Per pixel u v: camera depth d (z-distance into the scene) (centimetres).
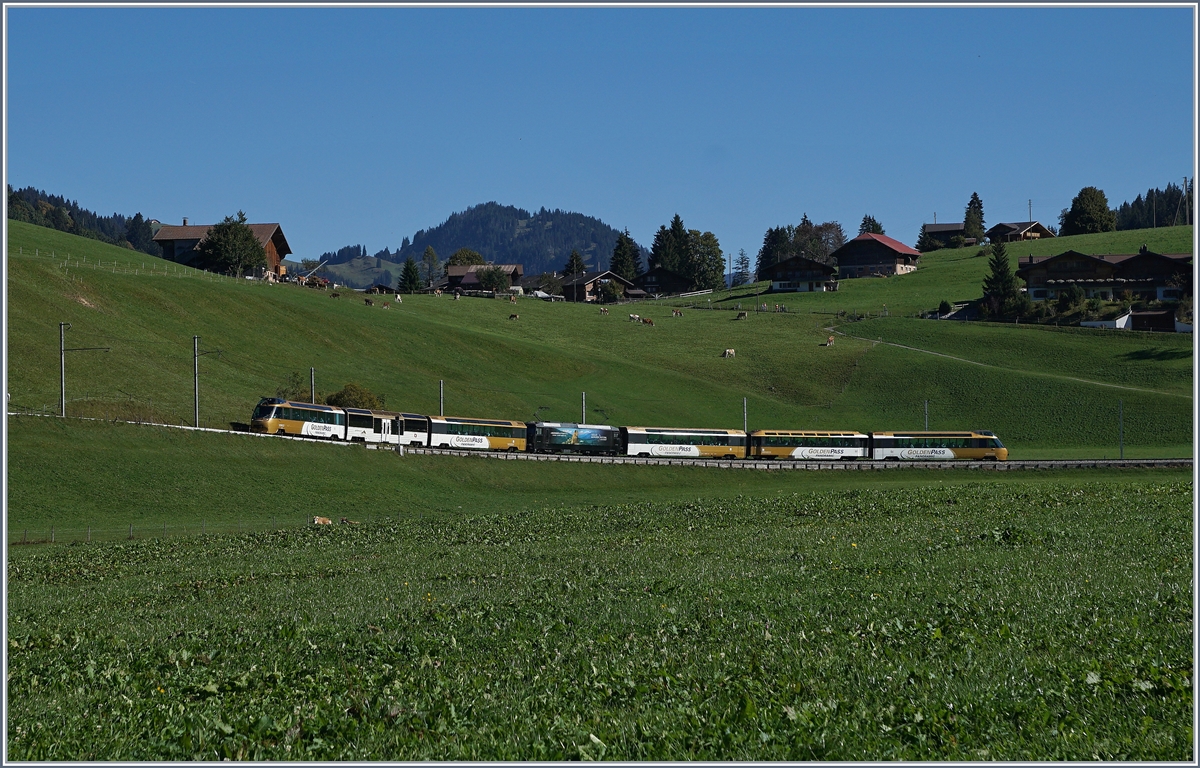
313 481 8794
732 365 17100
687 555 4478
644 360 17362
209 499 8025
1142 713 1881
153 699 2247
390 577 4253
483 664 2477
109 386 11362
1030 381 15150
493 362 16088
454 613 3212
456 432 10812
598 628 2848
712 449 11281
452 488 9106
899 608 2897
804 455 11312
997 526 4838
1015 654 2288
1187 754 1697
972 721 1892
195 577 4572
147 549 5709
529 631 2841
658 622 2889
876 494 7144
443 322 18625
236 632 3047
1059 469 9956
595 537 5478
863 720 1909
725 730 1888
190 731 1989
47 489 7750
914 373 16075
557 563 4456
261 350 14412
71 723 2080
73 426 9125
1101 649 2311
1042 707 1930
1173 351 16088
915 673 2178
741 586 3472
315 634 2970
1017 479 9331
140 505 7719
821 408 15000
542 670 2378
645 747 1823
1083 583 3139
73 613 3647
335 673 2423
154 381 11938
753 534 5222
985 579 3341
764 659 2386
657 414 14275
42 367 11475
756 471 10344
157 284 15800
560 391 15050
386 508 8200
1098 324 18025
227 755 1878
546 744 1866
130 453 8769
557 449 10981
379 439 10525
